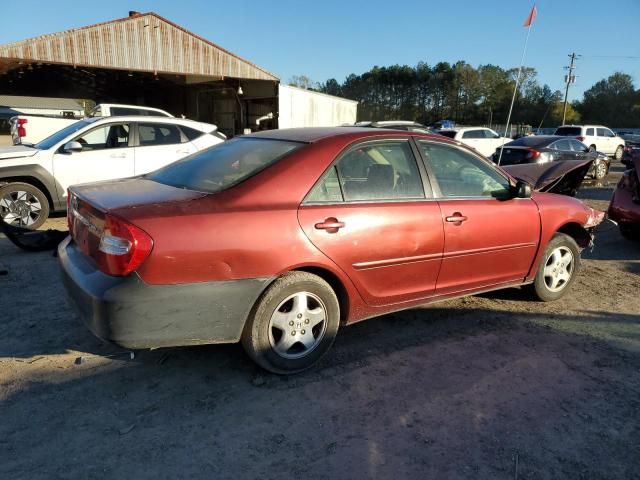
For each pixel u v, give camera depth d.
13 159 6.78
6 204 6.73
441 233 3.66
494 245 4.03
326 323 3.28
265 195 3.01
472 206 3.88
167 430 2.67
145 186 3.35
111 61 18.70
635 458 2.56
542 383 3.26
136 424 2.71
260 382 3.12
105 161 7.57
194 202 2.87
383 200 3.44
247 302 2.91
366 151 3.46
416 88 95.00
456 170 3.92
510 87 79.88
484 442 2.64
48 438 2.56
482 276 4.08
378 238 3.34
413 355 3.60
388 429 2.73
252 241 2.86
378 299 3.49
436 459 2.50
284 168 3.12
